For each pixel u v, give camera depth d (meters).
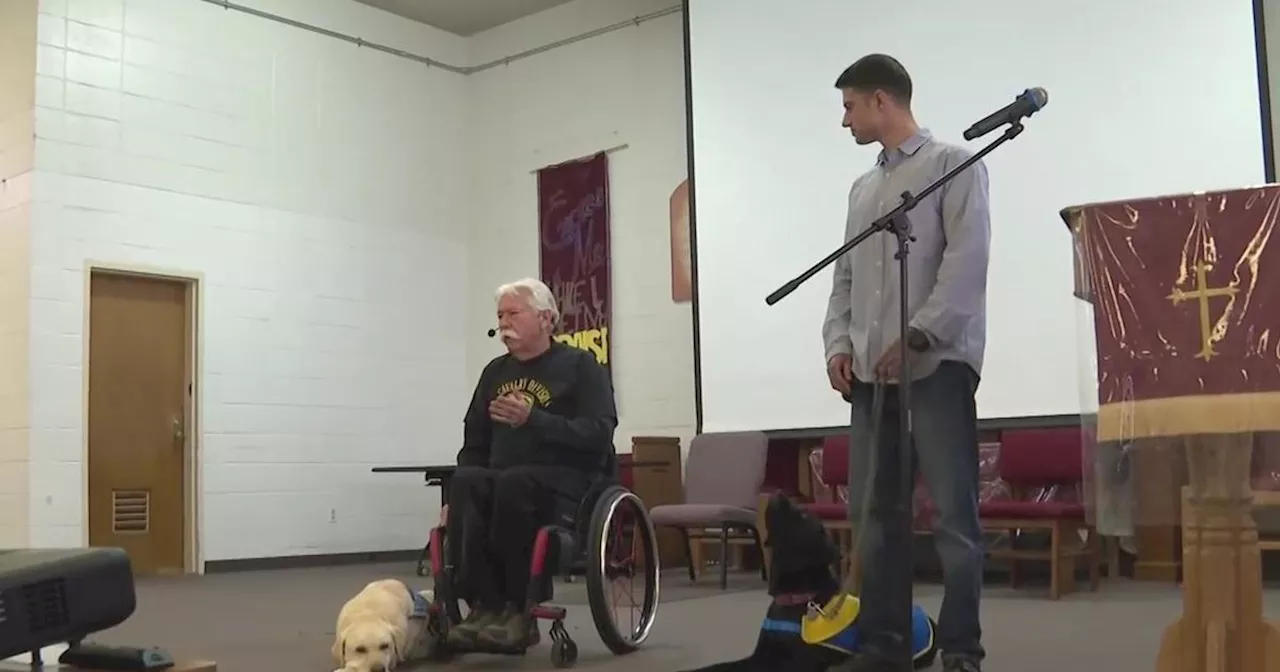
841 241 5.78
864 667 2.28
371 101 7.65
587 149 7.50
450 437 7.93
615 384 7.21
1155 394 1.76
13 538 6.01
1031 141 5.17
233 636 3.58
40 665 1.87
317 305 7.25
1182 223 1.77
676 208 7.01
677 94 7.06
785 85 6.01
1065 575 4.52
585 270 7.41
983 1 5.35
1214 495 1.79
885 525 2.36
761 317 6.02
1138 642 3.10
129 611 1.86
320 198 7.32
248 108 7.00
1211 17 4.79
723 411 6.12
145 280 6.55
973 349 2.27
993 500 5.18
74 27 6.29
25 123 6.16
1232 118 4.72
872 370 2.38
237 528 6.75
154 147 6.57
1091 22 5.06
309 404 7.16
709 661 2.89
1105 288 1.82
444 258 7.99
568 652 2.85
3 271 6.18
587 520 2.91
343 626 2.72
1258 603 1.78
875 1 5.68
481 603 2.89
